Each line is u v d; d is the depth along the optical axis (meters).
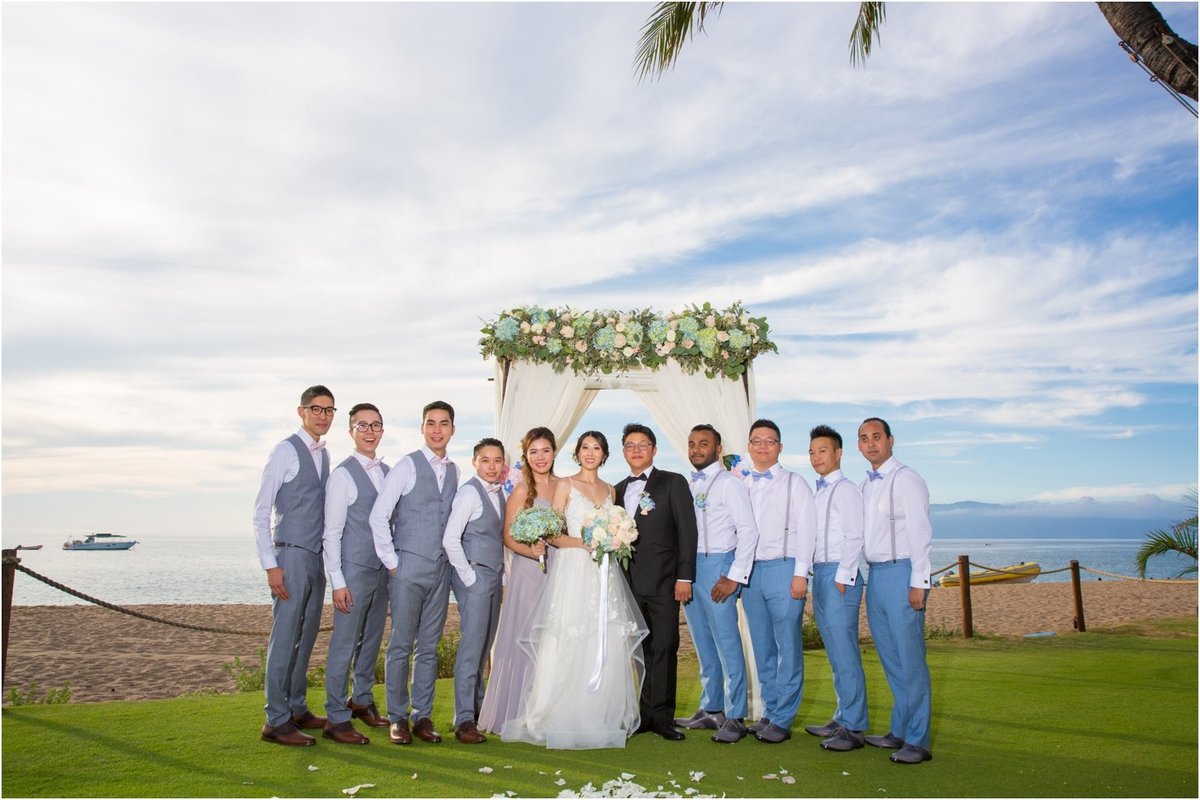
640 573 4.81
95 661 10.46
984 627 11.84
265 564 4.34
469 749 4.32
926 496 4.23
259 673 7.21
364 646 4.95
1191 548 6.72
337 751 4.24
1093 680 6.54
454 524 4.53
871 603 4.36
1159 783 3.75
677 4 5.83
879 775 3.89
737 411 5.97
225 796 3.47
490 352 6.14
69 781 3.69
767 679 4.80
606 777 3.81
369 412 4.67
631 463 4.99
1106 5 4.33
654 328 5.98
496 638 4.98
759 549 4.77
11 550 5.52
